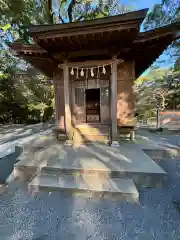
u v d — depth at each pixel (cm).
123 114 431
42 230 158
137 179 236
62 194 218
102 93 441
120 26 288
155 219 171
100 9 736
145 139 449
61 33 307
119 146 367
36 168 266
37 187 227
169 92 1195
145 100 1262
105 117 447
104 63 361
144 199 206
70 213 182
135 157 293
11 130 737
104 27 292
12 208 192
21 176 273
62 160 284
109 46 348
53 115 1206
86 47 354
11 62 902
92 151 333
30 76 1066
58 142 418
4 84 933
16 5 554
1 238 149
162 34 334
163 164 309
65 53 366
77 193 215
